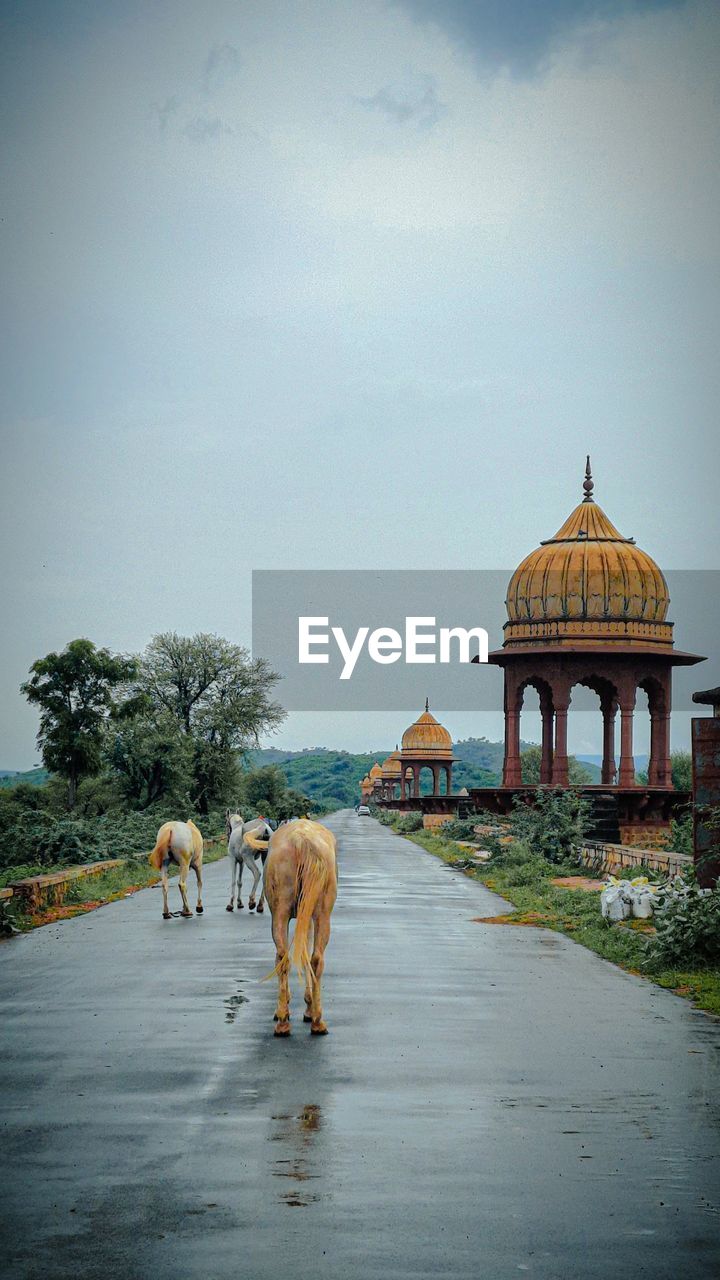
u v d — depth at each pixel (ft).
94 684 209.05
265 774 370.94
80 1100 32.71
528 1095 33.55
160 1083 34.55
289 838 42.16
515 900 88.94
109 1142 28.96
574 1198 25.46
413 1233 23.48
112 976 54.08
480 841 155.53
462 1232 23.57
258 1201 25.09
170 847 79.10
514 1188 26.02
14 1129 30.01
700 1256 22.52
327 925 42.68
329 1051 38.81
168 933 70.49
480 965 57.82
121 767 219.41
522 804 129.49
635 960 57.77
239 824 84.33
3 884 91.45
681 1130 30.35
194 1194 25.48
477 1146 28.86
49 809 209.87
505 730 156.25
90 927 73.92
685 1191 25.95
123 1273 21.57
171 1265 21.91
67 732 205.87
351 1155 28.07
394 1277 21.48
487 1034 41.73
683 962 55.47
